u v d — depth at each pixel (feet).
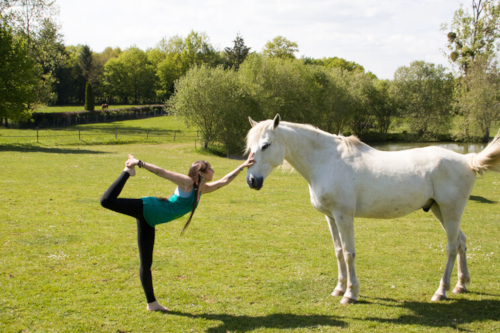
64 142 106.73
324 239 29.04
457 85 141.28
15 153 77.05
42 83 164.25
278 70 144.36
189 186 15.47
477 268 23.12
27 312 15.74
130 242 26.13
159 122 220.43
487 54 128.06
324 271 21.90
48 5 148.97
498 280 21.12
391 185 17.83
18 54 94.22
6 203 36.09
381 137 179.93
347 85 171.73
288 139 18.35
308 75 156.04
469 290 19.54
